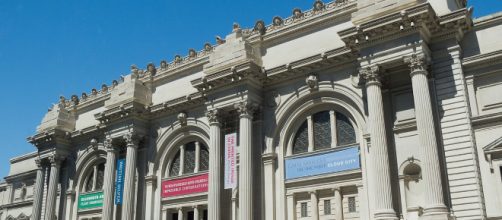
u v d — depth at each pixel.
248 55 35.47
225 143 35.56
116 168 43.50
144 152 42.59
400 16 27.88
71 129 50.94
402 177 28.17
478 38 28.84
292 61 35.81
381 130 27.92
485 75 27.95
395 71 29.86
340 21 34.56
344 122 33.00
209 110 36.31
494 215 25.38
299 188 33.22
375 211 26.73
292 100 34.75
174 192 40.12
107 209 41.72
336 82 32.97
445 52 28.73
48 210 47.81
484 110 27.52
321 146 33.59
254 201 33.81
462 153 26.61
